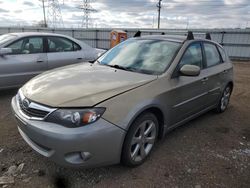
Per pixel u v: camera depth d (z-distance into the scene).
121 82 2.84
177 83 3.27
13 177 2.59
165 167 2.91
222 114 4.94
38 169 2.74
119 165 2.89
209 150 3.38
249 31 19.12
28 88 2.87
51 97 2.50
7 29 32.06
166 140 3.61
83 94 2.50
